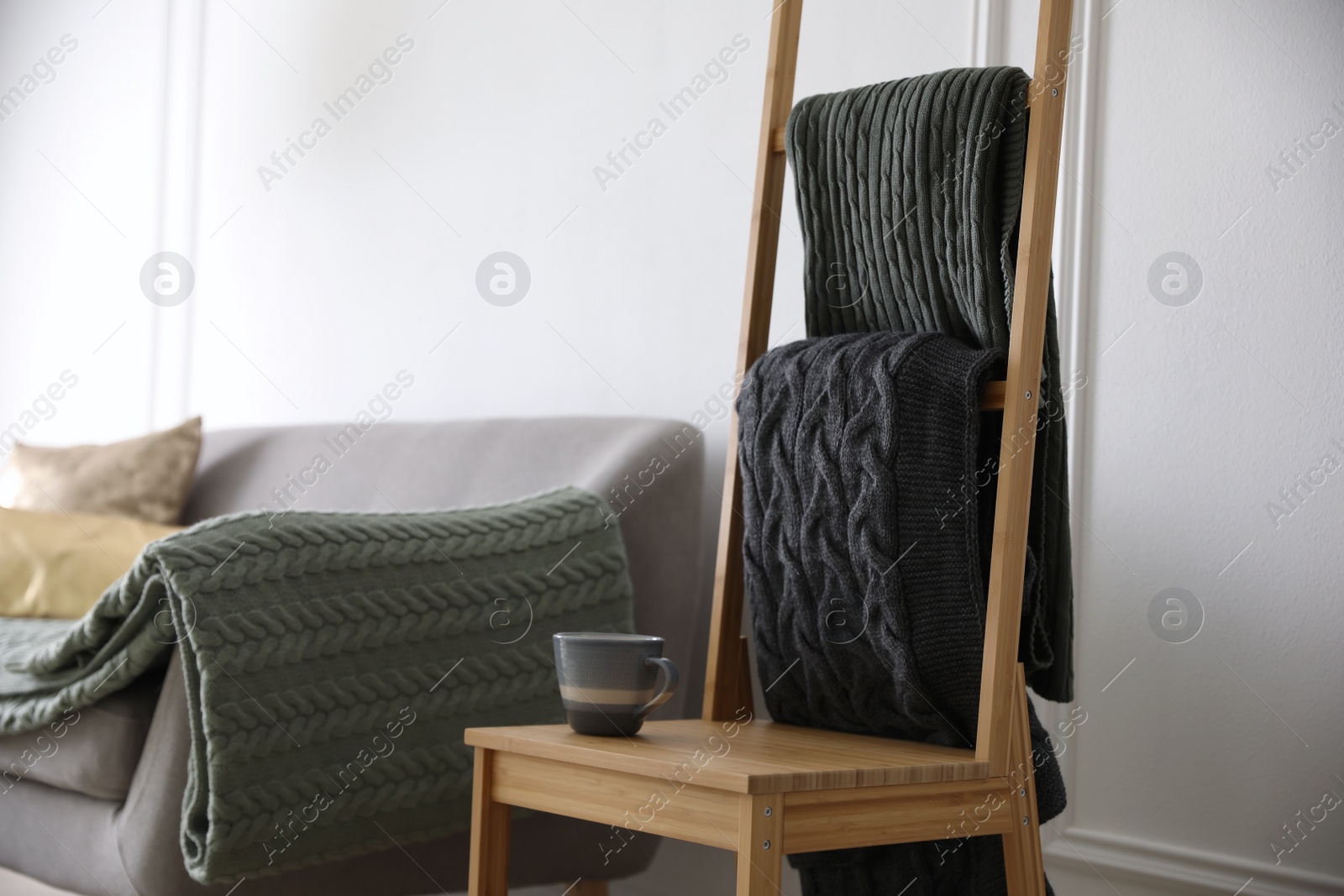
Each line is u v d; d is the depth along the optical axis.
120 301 2.93
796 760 0.96
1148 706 1.36
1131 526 1.40
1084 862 1.38
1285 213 1.31
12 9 3.21
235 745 1.14
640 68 1.96
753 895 0.85
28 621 1.81
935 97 1.09
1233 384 1.34
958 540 1.06
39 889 1.74
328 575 1.23
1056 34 1.07
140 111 2.94
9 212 3.21
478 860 1.08
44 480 2.24
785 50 1.32
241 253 2.67
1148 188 1.41
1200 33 1.38
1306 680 1.26
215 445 2.31
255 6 2.70
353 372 2.40
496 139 2.18
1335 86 1.29
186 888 1.18
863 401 1.08
